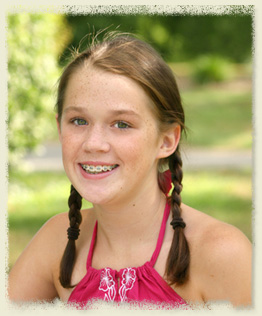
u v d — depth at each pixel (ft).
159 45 61.00
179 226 6.35
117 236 6.56
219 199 23.04
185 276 6.13
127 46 6.29
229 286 5.97
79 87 6.07
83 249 7.00
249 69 64.59
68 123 6.22
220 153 33.68
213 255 6.06
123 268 6.51
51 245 7.34
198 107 48.24
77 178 6.18
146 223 6.48
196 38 66.18
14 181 23.59
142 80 6.05
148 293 6.26
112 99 5.92
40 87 22.71
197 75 58.85
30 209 21.76
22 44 21.40
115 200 6.13
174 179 6.80
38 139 23.80
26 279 7.35
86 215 7.39
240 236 6.25
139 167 6.08
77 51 7.33
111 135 5.96
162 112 6.33
